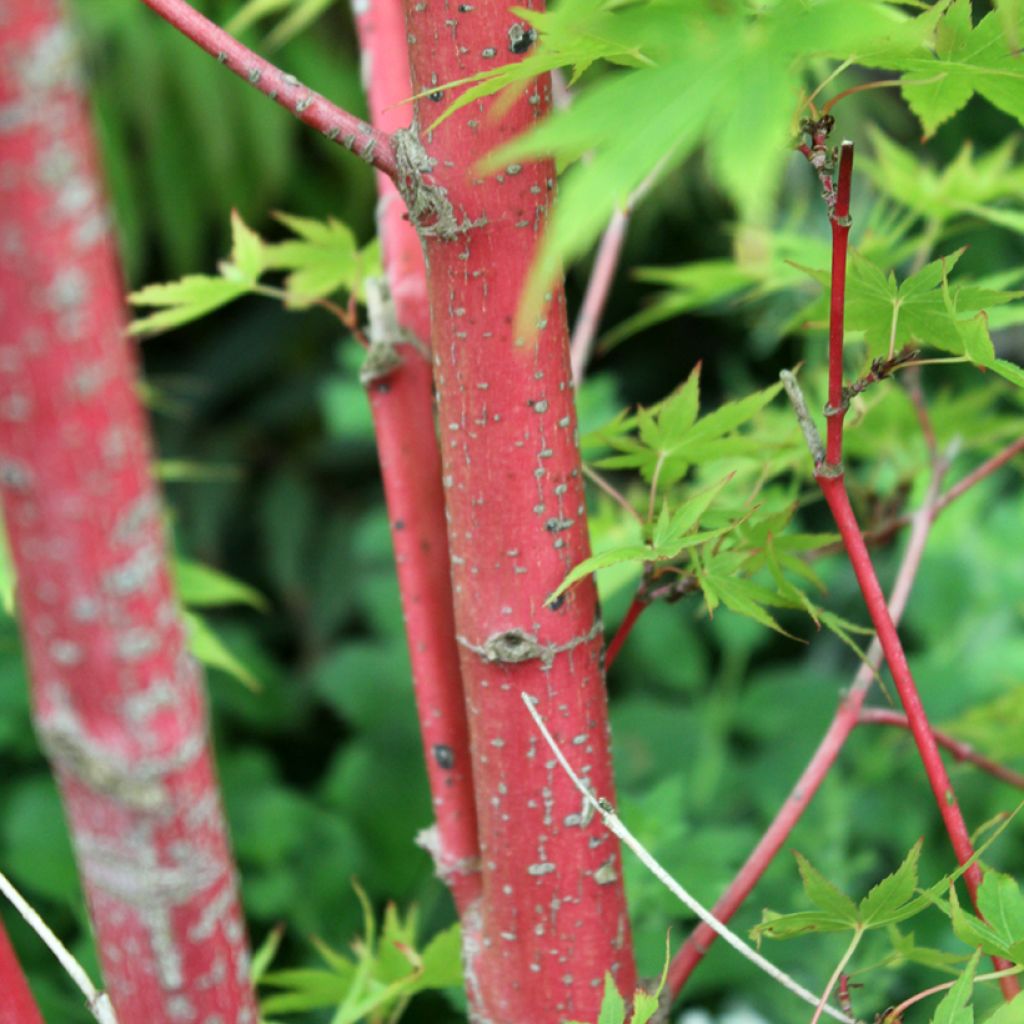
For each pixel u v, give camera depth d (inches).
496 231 36.9
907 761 73.6
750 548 40.3
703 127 32.8
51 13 31.6
